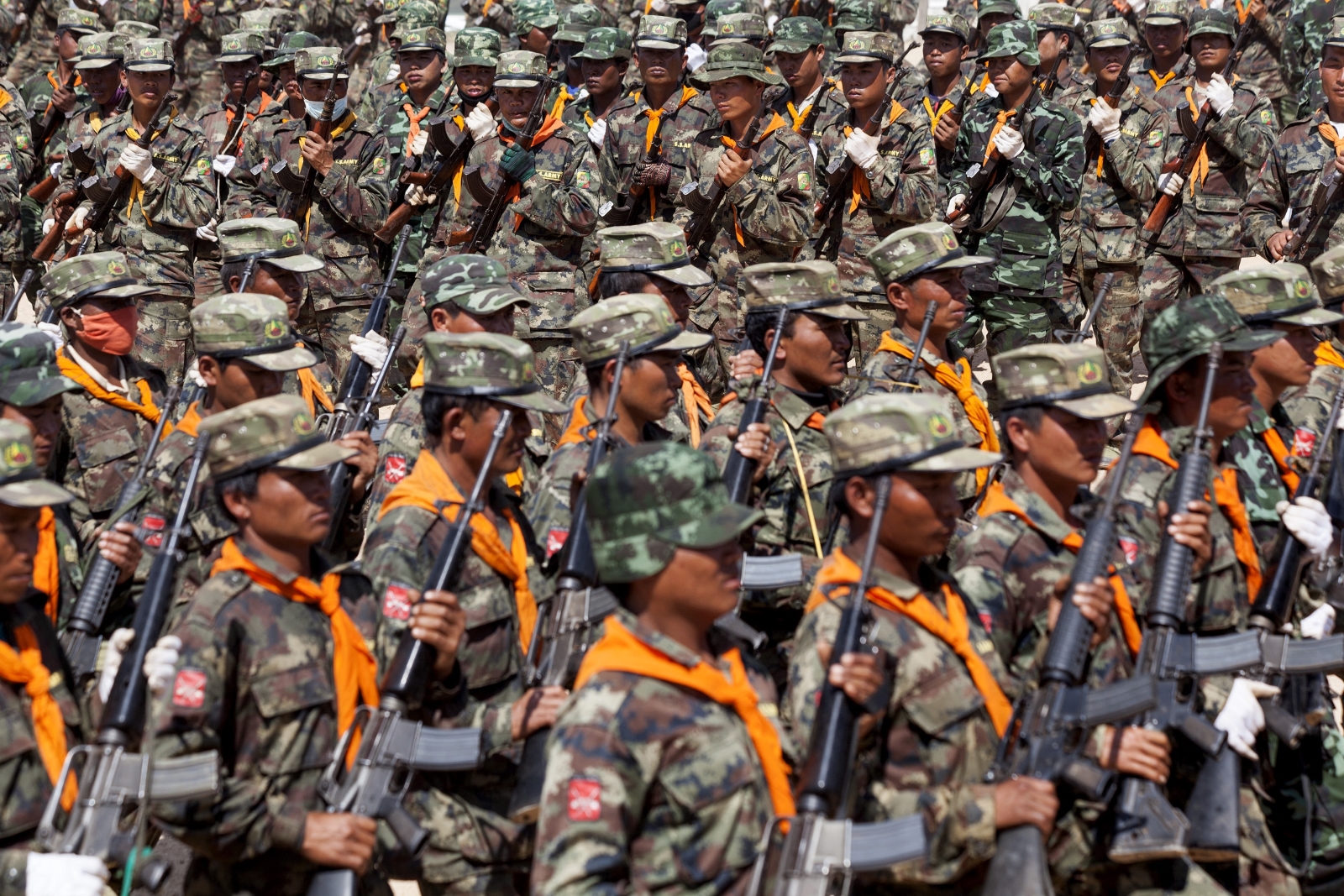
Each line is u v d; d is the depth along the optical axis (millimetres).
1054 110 13984
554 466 7539
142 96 15312
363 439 8547
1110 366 15758
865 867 4785
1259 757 7211
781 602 7637
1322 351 9367
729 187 13352
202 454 5875
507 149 13383
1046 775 5535
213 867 5852
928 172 14125
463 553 6379
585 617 6496
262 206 15406
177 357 15688
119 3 24656
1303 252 14062
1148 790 5758
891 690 5504
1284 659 6727
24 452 5672
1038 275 14148
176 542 5848
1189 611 6957
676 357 8133
